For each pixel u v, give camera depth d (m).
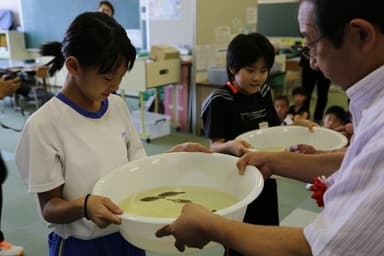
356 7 0.61
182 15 5.40
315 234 0.61
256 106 1.70
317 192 0.89
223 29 4.73
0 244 2.19
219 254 2.16
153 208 0.98
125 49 0.92
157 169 1.11
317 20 0.67
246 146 1.32
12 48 7.82
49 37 7.66
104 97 0.99
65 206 0.88
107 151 1.05
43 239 2.39
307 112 4.36
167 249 0.83
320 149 1.41
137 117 4.57
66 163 0.98
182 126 4.83
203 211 0.75
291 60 5.61
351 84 0.69
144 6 6.07
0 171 1.34
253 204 1.63
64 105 1.00
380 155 0.56
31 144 0.94
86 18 0.92
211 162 1.12
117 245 1.10
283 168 1.08
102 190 0.93
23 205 2.81
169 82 4.51
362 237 0.55
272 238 0.66
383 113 0.60
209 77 4.48
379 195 0.54
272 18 6.83
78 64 0.92
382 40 0.63
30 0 7.72
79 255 1.06
